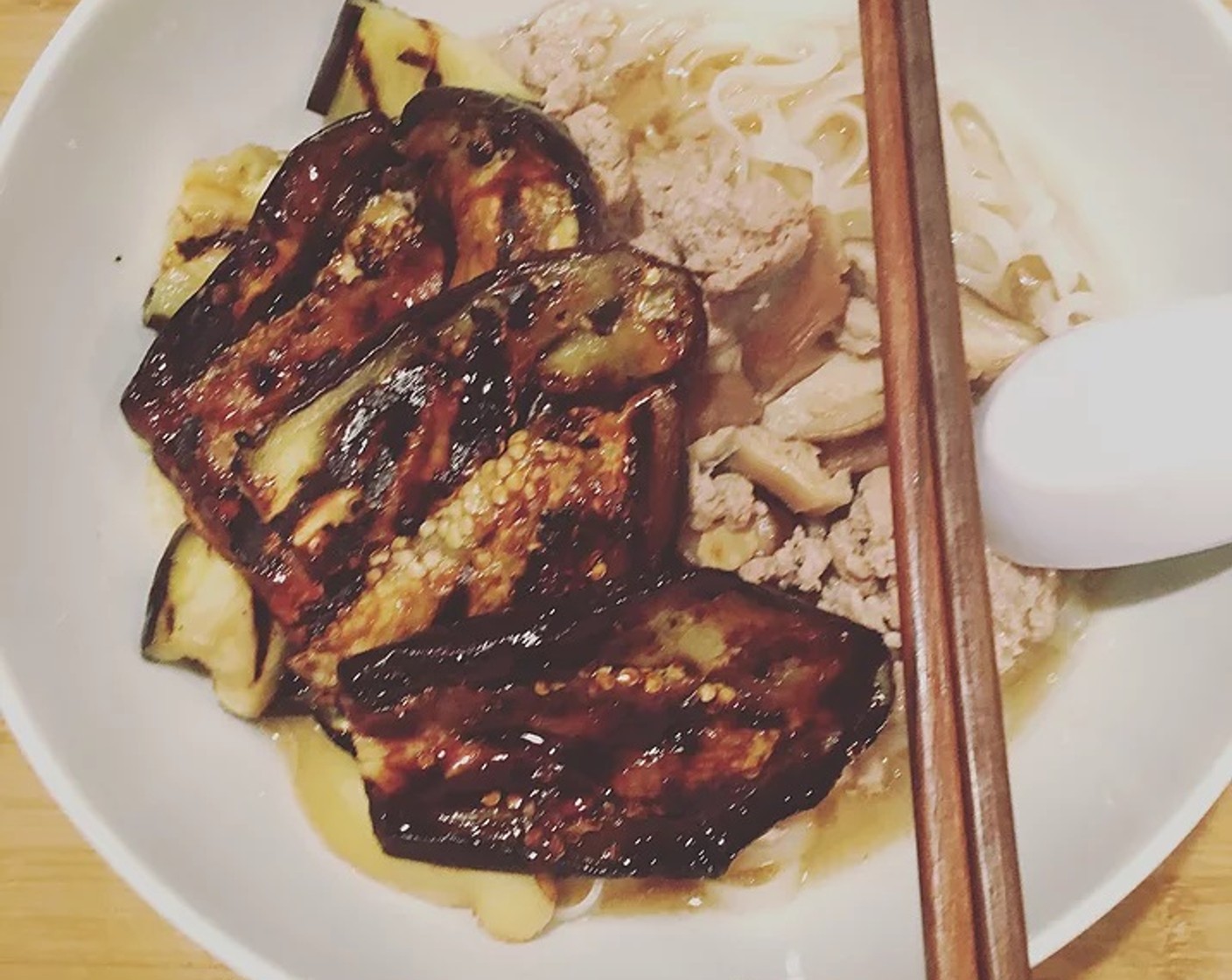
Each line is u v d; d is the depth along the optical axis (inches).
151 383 9.4
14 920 10.0
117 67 9.9
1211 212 10.3
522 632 8.6
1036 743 10.2
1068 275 11.2
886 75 8.1
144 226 10.3
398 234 9.7
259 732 10.0
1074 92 11.1
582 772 9.0
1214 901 10.0
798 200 11.1
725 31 12.0
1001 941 6.5
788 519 10.6
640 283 9.1
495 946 9.5
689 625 8.9
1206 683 9.3
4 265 9.4
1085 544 9.6
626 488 9.0
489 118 9.7
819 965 9.5
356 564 8.9
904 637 7.2
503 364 9.0
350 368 9.0
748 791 9.1
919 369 7.6
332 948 9.1
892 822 10.2
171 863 8.9
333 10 10.7
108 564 9.9
